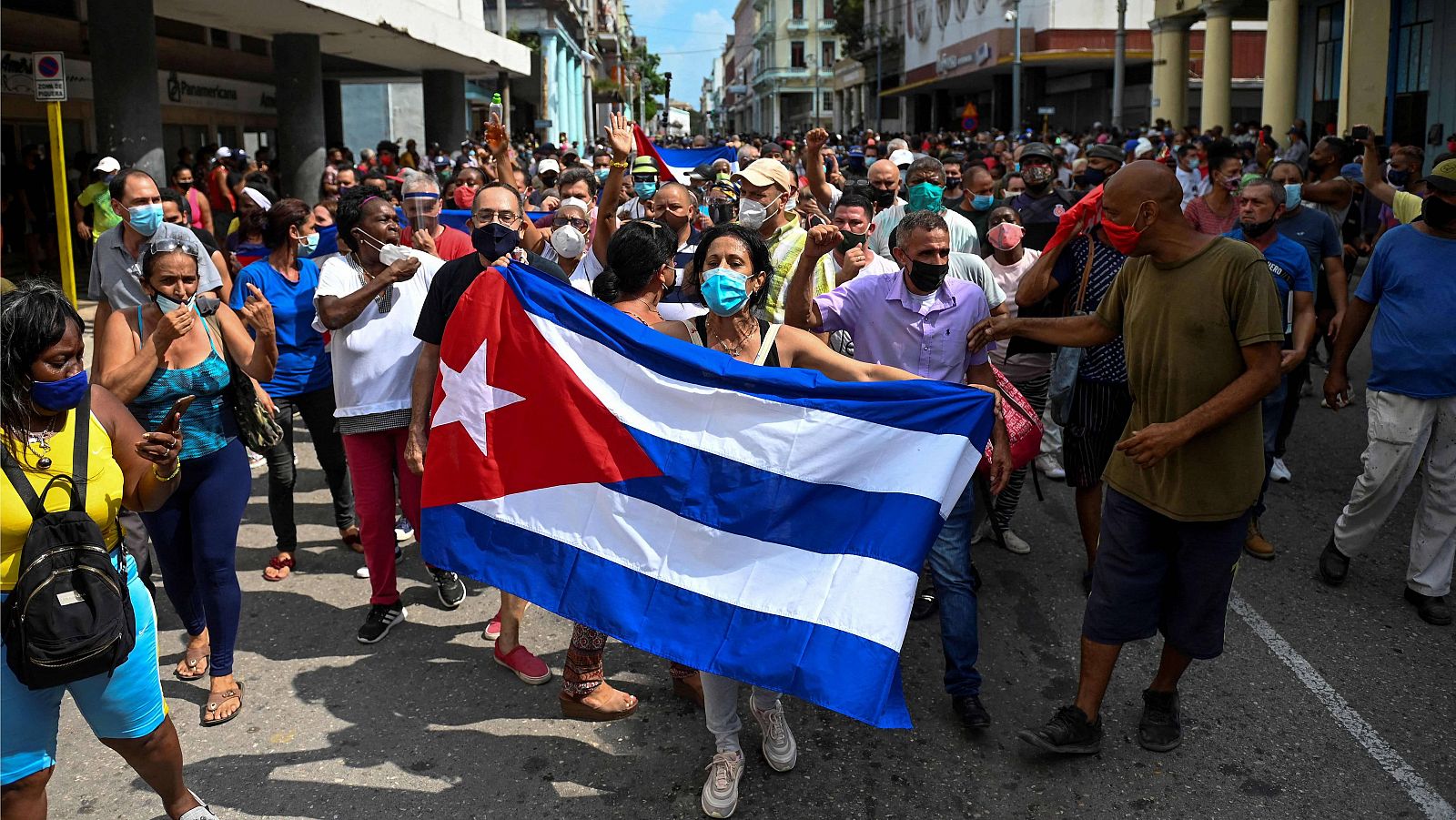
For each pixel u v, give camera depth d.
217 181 14.73
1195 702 4.14
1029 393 5.81
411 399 4.44
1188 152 14.76
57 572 2.56
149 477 3.01
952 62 49.59
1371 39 22.08
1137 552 3.66
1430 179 4.62
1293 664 4.41
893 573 3.22
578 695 3.71
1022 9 42.88
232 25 16.72
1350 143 14.20
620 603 3.38
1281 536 5.87
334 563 5.67
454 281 4.19
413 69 26.03
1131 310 3.67
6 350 2.56
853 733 3.96
